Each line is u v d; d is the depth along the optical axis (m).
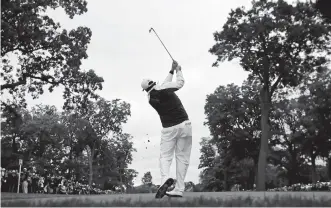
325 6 11.07
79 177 66.06
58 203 5.91
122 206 5.34
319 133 51.94
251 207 4.70
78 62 27.14
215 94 54.31
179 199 5.85
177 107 6.70
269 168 77.38
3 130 60.72
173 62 7.00
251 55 39.25
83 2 26.30
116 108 67.06
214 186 74.06
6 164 59.81
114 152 71.38
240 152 56.22
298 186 32.94
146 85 6.74
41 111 66.88
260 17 38.88
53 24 26.22
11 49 23.86
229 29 39.25
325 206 4.64
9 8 22.45
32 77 26.84
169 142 6.68
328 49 39.03
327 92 48.72
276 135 56.34
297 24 38.47
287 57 39.78
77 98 28.23
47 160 60.72
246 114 54.06
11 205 6.00
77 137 64.12
